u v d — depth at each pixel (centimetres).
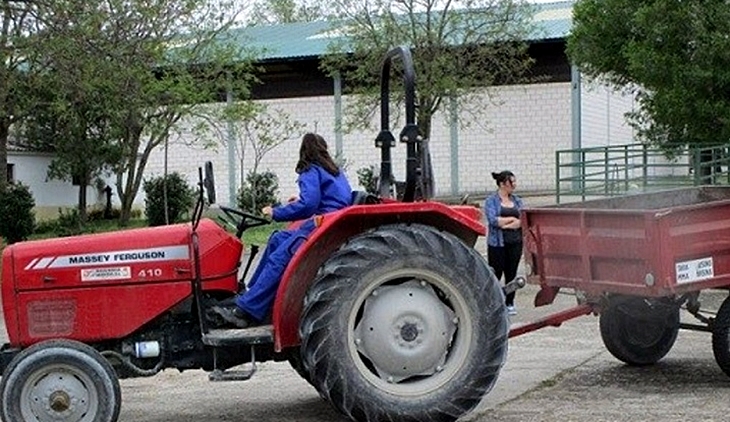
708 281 790
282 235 736
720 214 792
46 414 670
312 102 4034
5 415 664
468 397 695
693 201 976
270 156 4103
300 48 3941
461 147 3912
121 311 718
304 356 689
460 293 695
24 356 671
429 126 3053
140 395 906
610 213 793
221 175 4116
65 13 2067
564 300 1460
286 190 4094
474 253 704
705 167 2048
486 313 697
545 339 1132
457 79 3028
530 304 1445
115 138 3294
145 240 724
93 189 4031
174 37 2756
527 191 3681
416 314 695
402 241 691
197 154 4134
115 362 719
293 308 711
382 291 696
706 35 1805
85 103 2664
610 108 4022
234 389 920
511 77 3238
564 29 3656
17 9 2031
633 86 2388
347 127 3356
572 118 3775
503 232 1265
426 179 726
